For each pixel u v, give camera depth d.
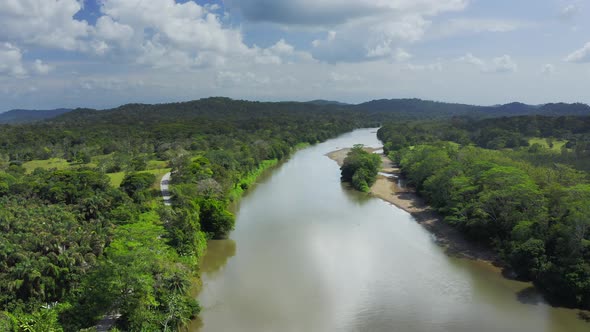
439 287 69.12
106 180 111.38
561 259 65.19
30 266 56.91
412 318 60.03
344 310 62.25
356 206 118.81
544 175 97.50
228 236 93.94
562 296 63.19
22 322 51.44
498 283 70.19
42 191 100.50
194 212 85.81
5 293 54.62
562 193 77.50
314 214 111.00
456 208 93.19
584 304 60.81
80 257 62.78
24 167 148.88
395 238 92.12
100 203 92.81
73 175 107.62
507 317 60.00
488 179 91.44
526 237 72.25
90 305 53.91
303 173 173.12
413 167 138.62
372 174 146.50
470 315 60.62
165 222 85.12
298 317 60.47
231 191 127.50
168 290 59.22
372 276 73.31
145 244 72.75
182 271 63.62
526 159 137.00
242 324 58.62
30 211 83.94
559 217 72.19
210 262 79.88
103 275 54.88
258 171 172.38
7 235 67.75
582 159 130.12
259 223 103.38
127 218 90.81
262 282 71.31
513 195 79.94
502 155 135.25
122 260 57.22
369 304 63.91
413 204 119.06
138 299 53.56
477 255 81.62
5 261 59.41
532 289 67.56
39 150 175.62
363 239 91.50
